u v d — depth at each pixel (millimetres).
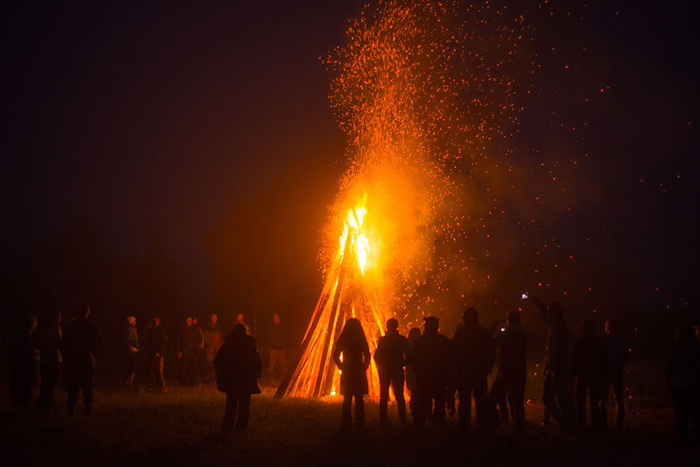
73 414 13844
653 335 37188
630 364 24594
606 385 12750
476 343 12586
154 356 20766
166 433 12133
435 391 12867
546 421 12898
